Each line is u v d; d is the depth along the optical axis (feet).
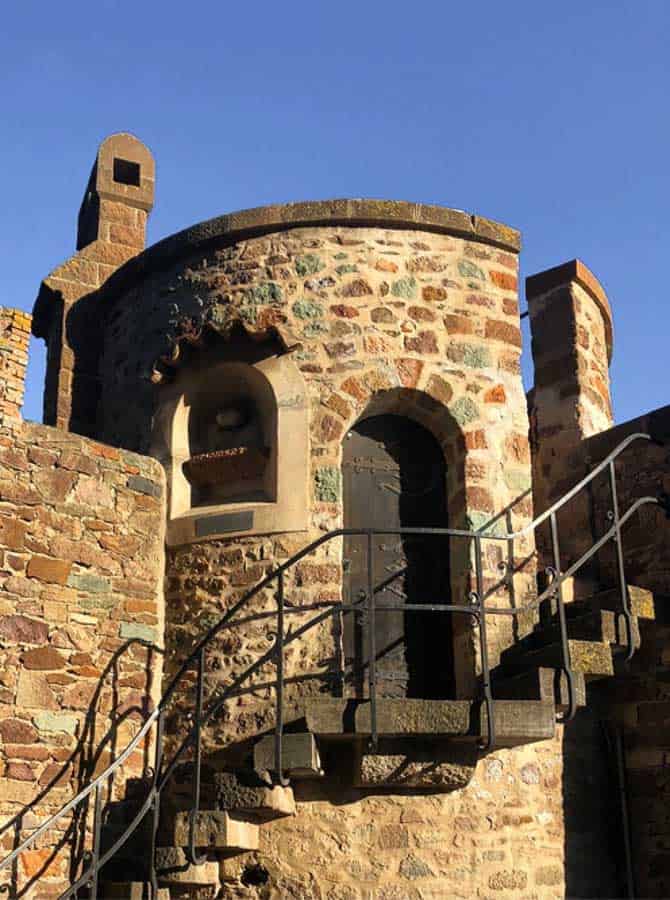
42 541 29.81
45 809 28.19
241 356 32.30
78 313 38.14
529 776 29.76
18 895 27.25
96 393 37.52
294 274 32.63
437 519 32.04
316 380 31.65
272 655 27.17
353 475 31.96
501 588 30.73
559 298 38.75
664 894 29.99
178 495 32.35
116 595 30.81
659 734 31.01
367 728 26.50
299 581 30.04
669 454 33.19
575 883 29.89
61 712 29.04
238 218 33.17
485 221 33.76
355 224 32.99
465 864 28.22
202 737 29.68
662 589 32.32
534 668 28.02
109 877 28.84
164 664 31.17
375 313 32.24
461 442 31.73
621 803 31.19
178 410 32.94
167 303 34.27
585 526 35.29
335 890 27.61
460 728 26.58
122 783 29.78
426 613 31.22
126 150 41.37
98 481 31.24
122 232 40.14
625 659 28.58
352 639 30.40
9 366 30.37
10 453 29.81
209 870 27.40
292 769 26.53
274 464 31.27
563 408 37.42
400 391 31.81
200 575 31.27
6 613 28.76
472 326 32.86
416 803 28.32
